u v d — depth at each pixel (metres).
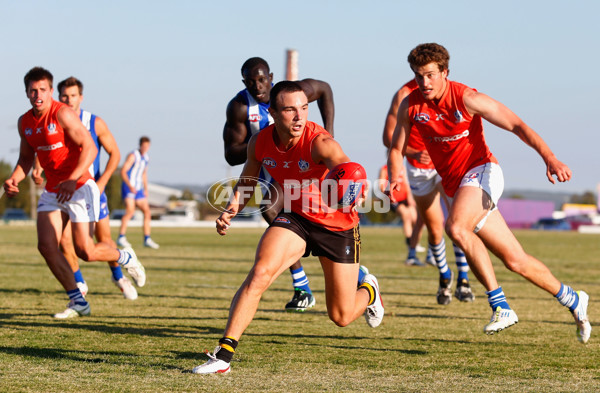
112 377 15.09
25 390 13.86
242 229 148.38
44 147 24.03
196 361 17.06
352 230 17.28
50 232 24.41
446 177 20.86
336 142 16.17
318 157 16.17
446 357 18.11
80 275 28.62
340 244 17.11
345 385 14.73
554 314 26.56
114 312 25.88
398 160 20.53
